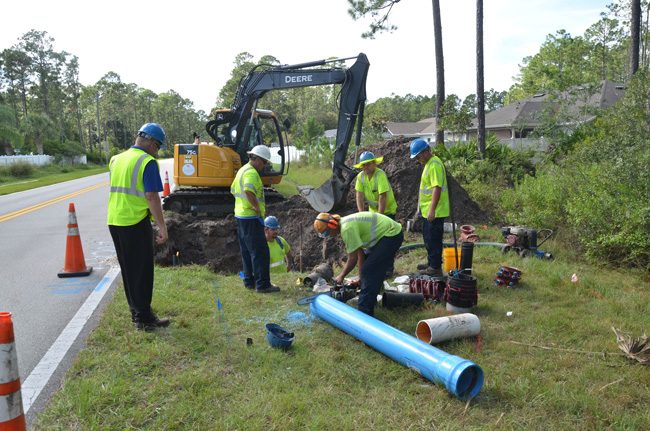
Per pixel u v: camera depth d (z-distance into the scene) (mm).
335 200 11070
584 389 3666
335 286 5797
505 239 8344
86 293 6621
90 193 22469
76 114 87750
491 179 14625
